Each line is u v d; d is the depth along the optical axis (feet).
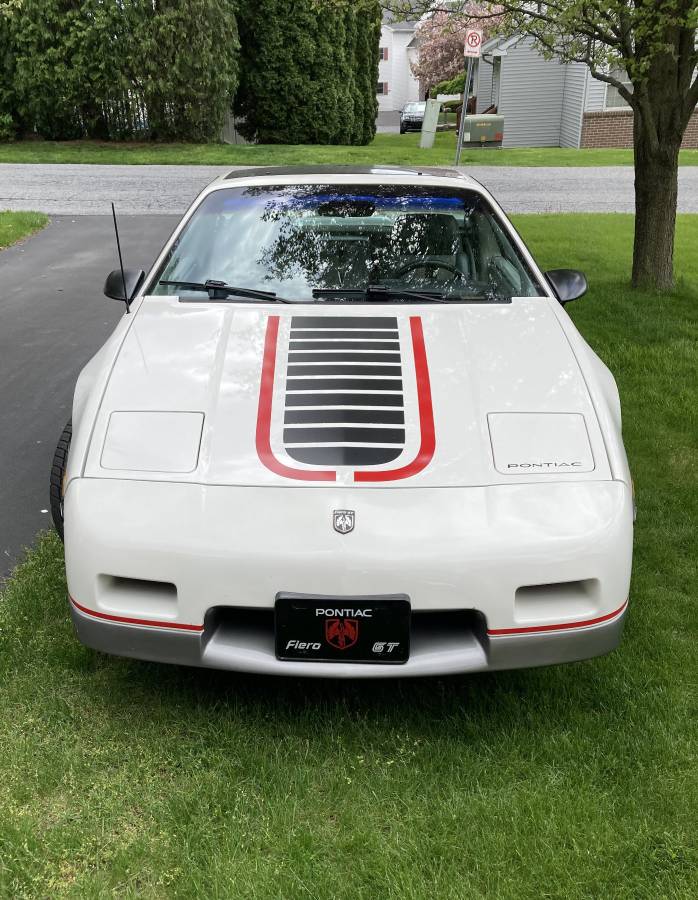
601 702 8.64
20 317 22.49
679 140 24.32
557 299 11.51
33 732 7.94
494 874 6.56
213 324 9.94
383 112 212.64
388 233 11.72
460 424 8.35
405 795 7.32
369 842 6.84
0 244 31.42
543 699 8.66
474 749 7.95
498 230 12.14
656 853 6.81
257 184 12.67
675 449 15.10
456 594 7.43
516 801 7.26
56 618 9.73
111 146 64.39
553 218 38.68
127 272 11.41
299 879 6.45
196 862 6.61
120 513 7.58
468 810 7.15
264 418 8.32
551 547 7.52
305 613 7.39
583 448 8.23
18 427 15.21
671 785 7.50
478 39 43.78
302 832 6.91
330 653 7.55
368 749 7.93
